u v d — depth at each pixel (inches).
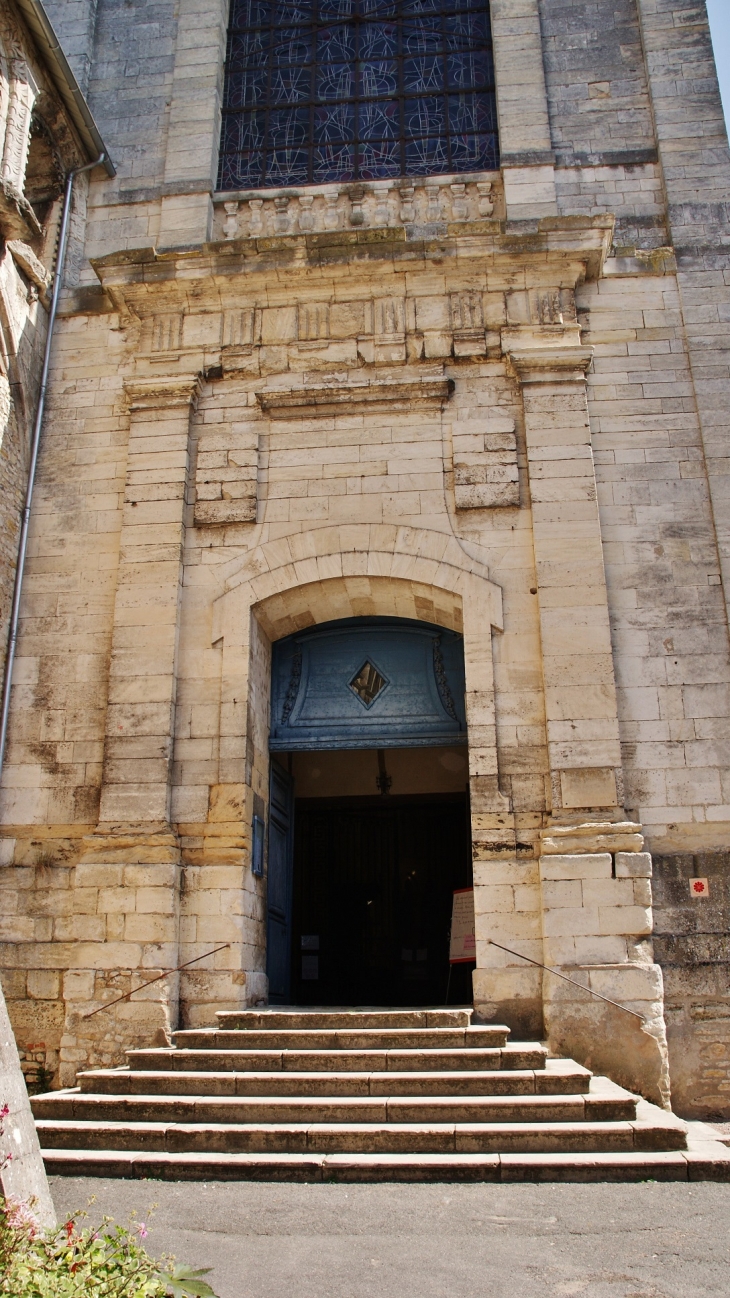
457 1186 241.8
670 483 433.1
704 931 375.9
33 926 401.4
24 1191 183.2
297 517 442.0
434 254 459.8
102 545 451.2
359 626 473.1
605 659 402.9
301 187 504.1
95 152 513.0
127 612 430.3
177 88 533.0
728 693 403.5
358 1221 217.5
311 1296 180.1
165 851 390.9
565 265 460.1
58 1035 385.4
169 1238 207.5
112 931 383.9
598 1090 296.0
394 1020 346.9
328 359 461.1
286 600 439.2
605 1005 354.3
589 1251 200.4
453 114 535.8
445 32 554.9
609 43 518.0
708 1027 365.7
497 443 441.7
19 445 457.1
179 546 438.0
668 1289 182.4
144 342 474.3
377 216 493.7
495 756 398.0
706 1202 228.8
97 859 394.0
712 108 493.7
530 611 418.0
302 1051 313.4
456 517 433.7
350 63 554.3
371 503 439.8
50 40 459.8
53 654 437.4
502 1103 273.9
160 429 457.1
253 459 450.6
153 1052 320.5
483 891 383.2
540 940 374.9
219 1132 265.1
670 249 469.1
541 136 497.7
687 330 454.6
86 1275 153.3
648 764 396.8
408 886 650.2
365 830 662.5
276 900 461.4
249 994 391.9
